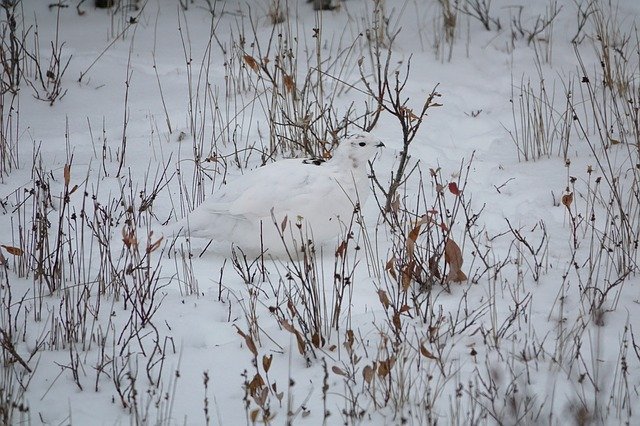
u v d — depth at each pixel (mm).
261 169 9664
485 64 15914
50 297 8828
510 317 8156
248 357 7688
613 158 12172
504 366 7375
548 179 11680
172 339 7812
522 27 17109
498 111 14164
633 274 9070
